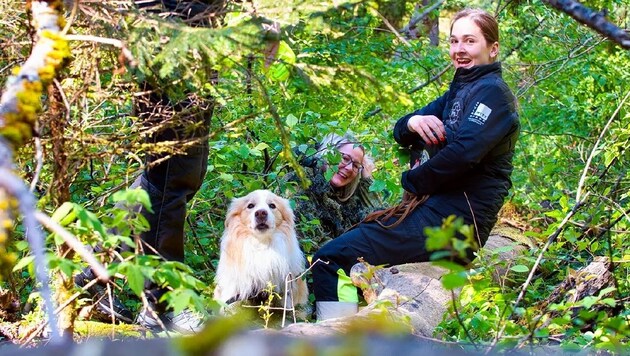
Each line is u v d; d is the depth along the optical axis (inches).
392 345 64.4
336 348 61.7
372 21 231.5
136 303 175.6
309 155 222.8
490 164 189.9
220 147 212.4
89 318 158.1
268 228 198.4
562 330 133.8
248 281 199.8
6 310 156.1
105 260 123.0
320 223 233.6
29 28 115.8
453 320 149.6
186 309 156.6
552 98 331.6
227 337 61.7
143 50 115.0
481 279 145.8
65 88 124.3
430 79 310.3
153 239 159.0
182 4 141.2
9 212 86.7
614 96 307.3
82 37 107.3
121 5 124.9
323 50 217.3
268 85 215.5
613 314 155.8
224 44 114.8
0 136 88.1
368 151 232.2
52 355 63.5
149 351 61.7
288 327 124.9
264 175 232.1
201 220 231.0
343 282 160.2
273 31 118.7
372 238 190.1
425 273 181.3
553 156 312.3
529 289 183.0
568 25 298.5
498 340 112.7
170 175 158.1
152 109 143.6
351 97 131.0
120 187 157.9
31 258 97.9
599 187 219.3
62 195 120.2
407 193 197.9
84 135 120.6
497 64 189.2
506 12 295.7
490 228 193.9
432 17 320.5
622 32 94.5
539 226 270.5
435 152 194.2
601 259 171.0
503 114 184.2
